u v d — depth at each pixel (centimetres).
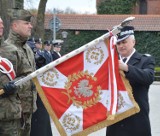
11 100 512
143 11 5022
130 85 520
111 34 508
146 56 549
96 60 515
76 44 3681
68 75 516
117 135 541
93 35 3694
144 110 537
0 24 512
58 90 516
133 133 538
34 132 695
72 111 516
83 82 516
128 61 545
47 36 3344
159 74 2953
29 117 581
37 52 776
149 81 527
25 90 563
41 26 2669
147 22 3719
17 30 563
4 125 513
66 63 515
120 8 4503
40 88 514
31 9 3050
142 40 3706
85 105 516
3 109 506
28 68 548
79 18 3734
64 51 3447
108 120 512
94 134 930
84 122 514
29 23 567
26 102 568
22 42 571
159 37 3684
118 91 514
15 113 513
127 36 536
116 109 512
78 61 515
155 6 5019
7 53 524
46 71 514
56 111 516
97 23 3700
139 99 535
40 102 695
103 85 515
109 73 512
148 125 540
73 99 516
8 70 514
